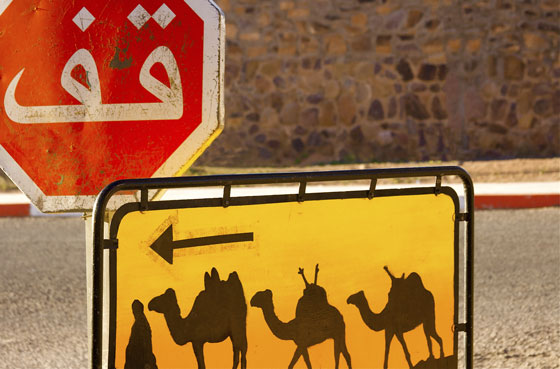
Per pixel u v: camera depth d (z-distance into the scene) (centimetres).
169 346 201
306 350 220
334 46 1073
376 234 228
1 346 392
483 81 1070
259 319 213
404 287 234
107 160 188
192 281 203
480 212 770
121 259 193
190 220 201
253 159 1074
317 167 1013
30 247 625
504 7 1065
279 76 1077
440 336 242
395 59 1070
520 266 548
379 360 231
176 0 184
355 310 226
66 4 183
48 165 186
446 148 1074
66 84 185
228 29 1073
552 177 905
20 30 182
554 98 1078
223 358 209
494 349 379
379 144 1079
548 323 419
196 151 188
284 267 215
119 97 186
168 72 185
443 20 1066
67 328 423
